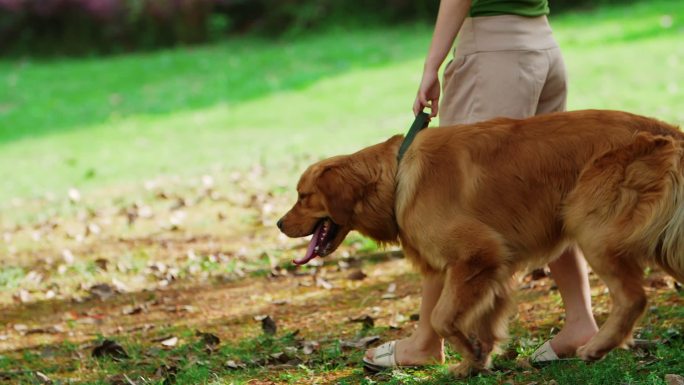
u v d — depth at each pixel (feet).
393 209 19.36
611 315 17.76
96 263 34.47
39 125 75.51
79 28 118.62
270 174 47.60
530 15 19.92
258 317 26.94
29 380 23.16
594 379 17.47
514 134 18.56
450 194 18.43
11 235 40.52
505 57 19.72
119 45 116.88
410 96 66.59
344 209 19.39
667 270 17.49
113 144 64.34
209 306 28.99
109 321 28.45
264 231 37.45
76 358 24.94
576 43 75.00
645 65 62.90
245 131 63.21
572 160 17.99
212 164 52.85
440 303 18.42
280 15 110.73
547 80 20.53
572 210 17.85
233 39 111.04
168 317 28.27
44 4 117.29
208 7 112.57
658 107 50.24
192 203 43.01
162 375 22.75
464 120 20.34
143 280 32.63
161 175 51.49
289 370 21.76
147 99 80.89
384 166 19.40
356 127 58.90
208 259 34.27
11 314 29.86
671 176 17.10
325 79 77.46
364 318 25.54
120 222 41.06
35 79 96.89
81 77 95.50
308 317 26.61
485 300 18.16
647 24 78.07
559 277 19.83
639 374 18.04
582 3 97.25
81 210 44.06
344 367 21.56
